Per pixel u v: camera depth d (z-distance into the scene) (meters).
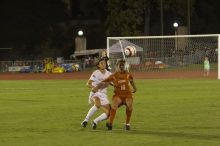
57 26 177.75
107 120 36.69
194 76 97.69
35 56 165.25
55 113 44.38
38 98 58.56
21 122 38.94
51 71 131.75
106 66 36.03
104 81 34.31
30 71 134.75
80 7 183.38
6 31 175.12
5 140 31.27
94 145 29.50
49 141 30.83
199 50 121.81
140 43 132.38
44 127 36.31
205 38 135.25
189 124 37.00
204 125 36.44
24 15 178.88
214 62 122.31
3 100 56.50
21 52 168.75
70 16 182.75
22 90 70.75
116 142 30.39
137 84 77.31
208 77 94.06
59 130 34.94
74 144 29.84
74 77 106.62
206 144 29.47
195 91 63.72
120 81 34.22
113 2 159.75
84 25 177.12
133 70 115.81
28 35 174.50
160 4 149.62
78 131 34.50
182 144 29.58
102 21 177.12
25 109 47.59
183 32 150.12
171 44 127.50
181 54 121.50
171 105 49.09
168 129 34.97
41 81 92.25
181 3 162.00
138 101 53.12
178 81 82.88
